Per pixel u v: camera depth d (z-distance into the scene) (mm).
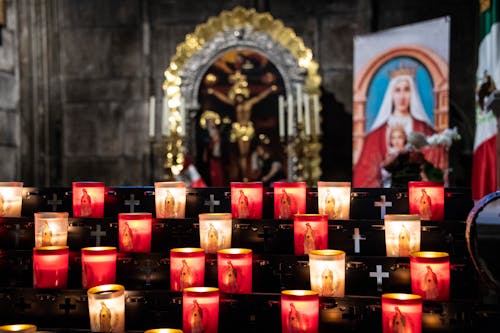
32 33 4520
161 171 4496
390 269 1546
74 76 4637
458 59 4148
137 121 4562
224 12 4285
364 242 1620
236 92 4289
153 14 4551
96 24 4617
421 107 3766
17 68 4488
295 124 4164
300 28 4383
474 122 4105
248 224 1653
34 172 4512
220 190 1751
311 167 4164
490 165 3232
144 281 1637
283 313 1418
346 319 1479
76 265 1681
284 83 4234
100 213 1752
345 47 4332
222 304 1509
